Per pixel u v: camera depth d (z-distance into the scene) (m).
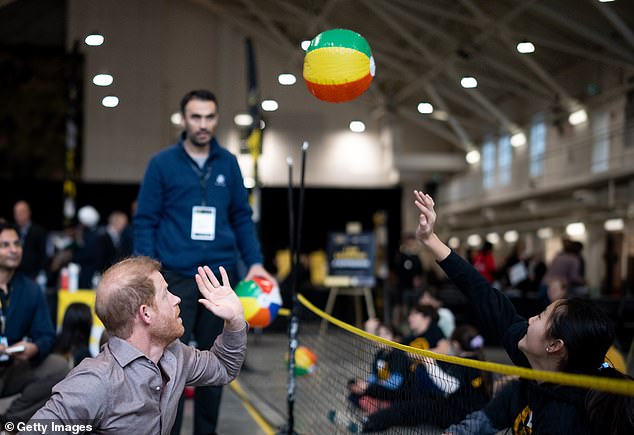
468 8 15.87
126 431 1.96
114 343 2.03
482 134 23.56
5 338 3.81
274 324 11.98
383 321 13.21
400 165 24.05
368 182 25.39
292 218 4.56
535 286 11.98
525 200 20.14
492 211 22.77
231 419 5.25
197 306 3.92
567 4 14.42
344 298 14.13
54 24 24.03
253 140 11.01
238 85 24.36
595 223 17.56
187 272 3.85
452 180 25.50
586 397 1.97
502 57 18.23
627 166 15.02
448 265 2.57
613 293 16.55
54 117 23.75
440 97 22.31
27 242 7.67
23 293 3.98
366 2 17.28
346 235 13.23
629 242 16.20
